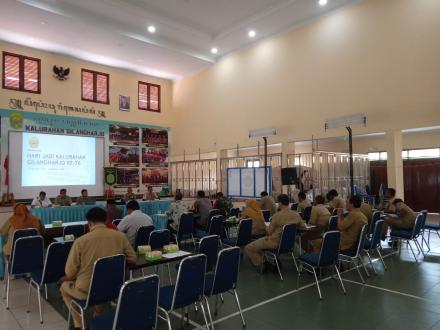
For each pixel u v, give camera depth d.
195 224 6.88
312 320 3.35
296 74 9.84
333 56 8.96
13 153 9.58
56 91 11.27
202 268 2.85
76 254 2.79
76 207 7.30
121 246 2.99
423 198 11.18
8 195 9.28
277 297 3.98
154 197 10.91
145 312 2.30
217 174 12.20
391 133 7.79
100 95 12.38
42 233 4.90
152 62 12.38
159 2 9.16
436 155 10.93
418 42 7.41
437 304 3.71
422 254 5.95
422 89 7.31
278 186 10.12
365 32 8.34
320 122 9.19
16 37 10.08
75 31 9.79
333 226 5.43
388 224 6.10
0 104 10.10
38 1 8.48
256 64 11.04
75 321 2.95
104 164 11.48
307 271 4.98
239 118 11.52
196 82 13.42
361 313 3.49
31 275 3.63
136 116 13.32
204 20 10.11
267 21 9.77
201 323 3.31
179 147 14.18
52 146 10.29
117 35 10.08
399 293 4.05
